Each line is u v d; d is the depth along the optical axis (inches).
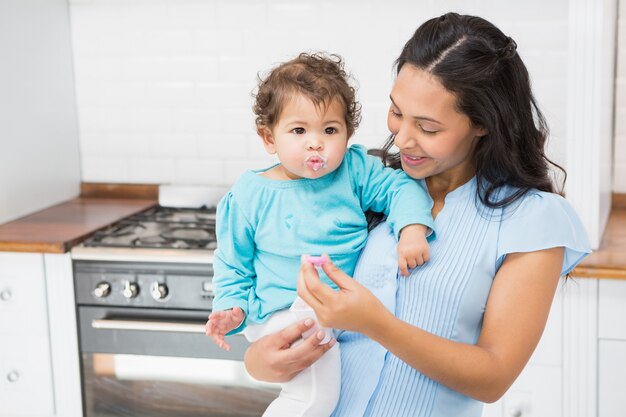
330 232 59.8
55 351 108.7
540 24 113.1
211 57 126.0
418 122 52.8
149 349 106.1
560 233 52.6
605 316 94.2
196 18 125.3
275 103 59.2
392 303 55.5
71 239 106.0
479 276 53.4
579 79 93.4
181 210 125.0
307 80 58.6
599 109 93.4
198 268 103.4
